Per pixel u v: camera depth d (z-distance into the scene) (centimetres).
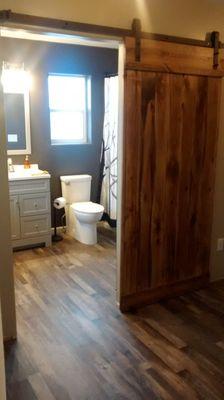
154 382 195
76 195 439
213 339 236
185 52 256
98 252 389
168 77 253
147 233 271
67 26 213
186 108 265
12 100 400
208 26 266
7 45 385
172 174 271
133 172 253
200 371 205
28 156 423
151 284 282
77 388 191
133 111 243
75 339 233
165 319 260
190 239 295
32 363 209
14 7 199
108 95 446
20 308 271
